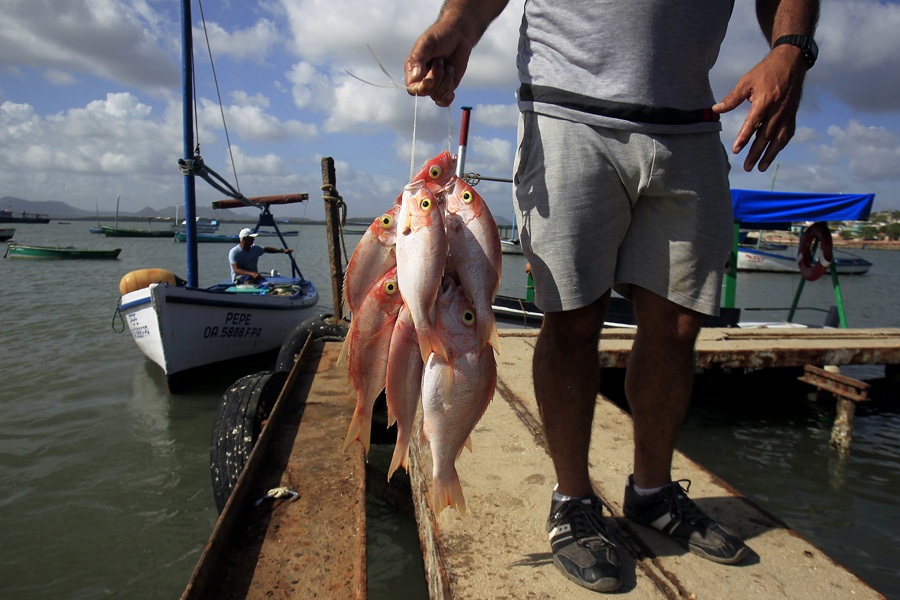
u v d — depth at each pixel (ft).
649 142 5.80
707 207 6.02
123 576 12.56
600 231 6.01
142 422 21.65
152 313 24.66
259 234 36.47
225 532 8.14
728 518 7.49
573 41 5.98
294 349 22.17
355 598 7.25
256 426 14.14
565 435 6.37
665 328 6.34
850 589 6.06
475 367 5.83
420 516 9.14
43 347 32.63
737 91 5.43
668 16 5.76
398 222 5.64
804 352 21.15
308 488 10.11
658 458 6.78
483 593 6.01
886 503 15.43
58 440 19.77
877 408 24.49
